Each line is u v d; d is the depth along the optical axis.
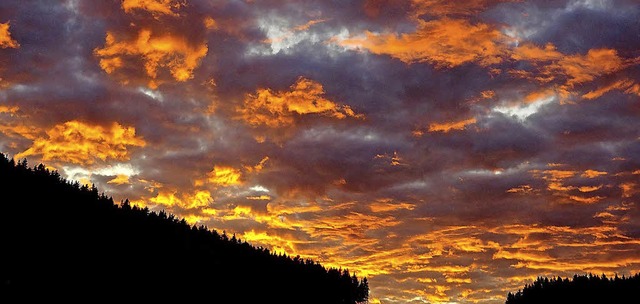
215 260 111.75
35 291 84.31
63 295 85.88
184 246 110.31
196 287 104.94
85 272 92.50
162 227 111.56
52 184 105.75
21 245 89.94
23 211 96.38
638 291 111.94
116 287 94.44
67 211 100.94
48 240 93.19
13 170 103.50
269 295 112.94
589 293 115.44
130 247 102.88
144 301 94.81
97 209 105.94
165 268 103.62
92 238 99.31
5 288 81.62
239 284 110.56
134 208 111.62
